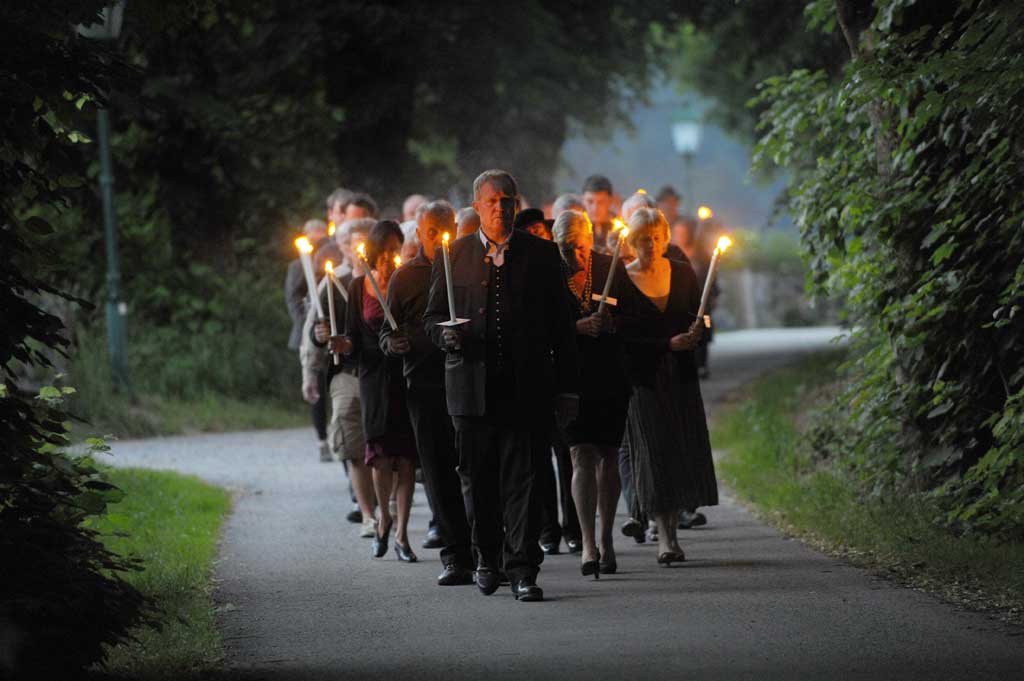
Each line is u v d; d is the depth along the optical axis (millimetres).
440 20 41281
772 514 18766
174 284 38438
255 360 37031
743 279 84438
